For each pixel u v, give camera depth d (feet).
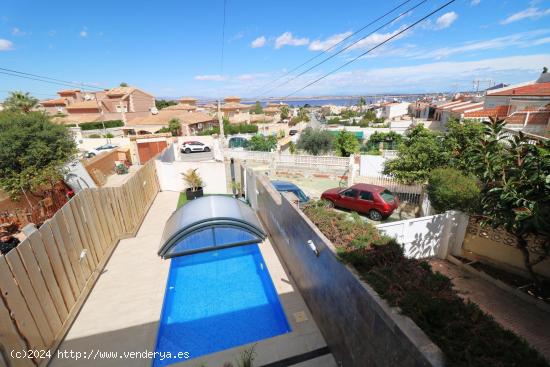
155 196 43.01
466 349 7.44
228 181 48.57
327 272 14.34
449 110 101.86
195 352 15.55
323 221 17.31
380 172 50.75
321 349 15.14
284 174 65.26
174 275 22.82
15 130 34.78
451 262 25.49
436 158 39.19
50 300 15.21
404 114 206.28
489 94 79.82
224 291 21.08
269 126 149.79
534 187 17.26
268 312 18.75
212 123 161.07
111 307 18.63
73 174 40.83
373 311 10.02
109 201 25.79
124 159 75.05
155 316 17.84
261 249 26.30
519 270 21.91
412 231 24.66
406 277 10.80
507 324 16.94
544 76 87.35
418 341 7.86
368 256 12.49
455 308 8.81
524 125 51.90
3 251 26.32
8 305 11.84
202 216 24.31
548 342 15.39
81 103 159.84
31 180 34.22
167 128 126.11
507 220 18.56
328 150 86.99
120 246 26.84
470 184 25.89
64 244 17.43
